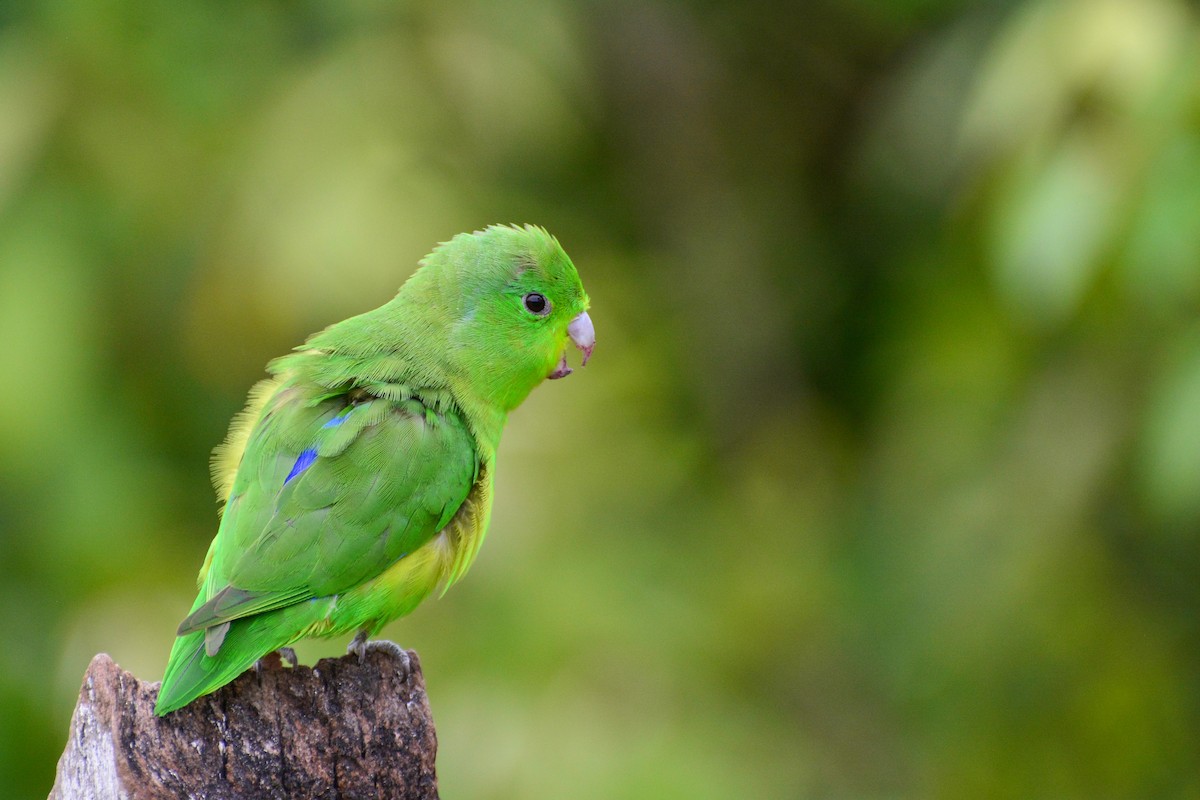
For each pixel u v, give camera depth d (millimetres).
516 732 10766
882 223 14008
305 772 5602
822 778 12430
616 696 11234
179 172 11336
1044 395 11461
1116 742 12141
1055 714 12156
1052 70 9664
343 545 6395
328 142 11055
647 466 12484
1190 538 11562
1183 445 9539
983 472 11648
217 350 11414
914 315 12758
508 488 11602
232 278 10961
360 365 7078
